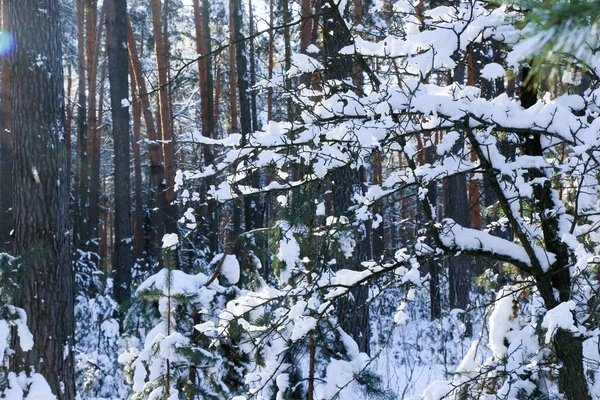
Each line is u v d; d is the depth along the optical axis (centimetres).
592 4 114
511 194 400
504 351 451
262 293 443
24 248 708
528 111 385
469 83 715
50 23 741
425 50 397
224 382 506
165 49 1994
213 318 498
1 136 1725
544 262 396
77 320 1228
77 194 2144
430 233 407
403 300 380
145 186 2873
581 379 378
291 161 389
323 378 459
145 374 473
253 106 2009
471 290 1342
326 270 425
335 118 377
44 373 698
